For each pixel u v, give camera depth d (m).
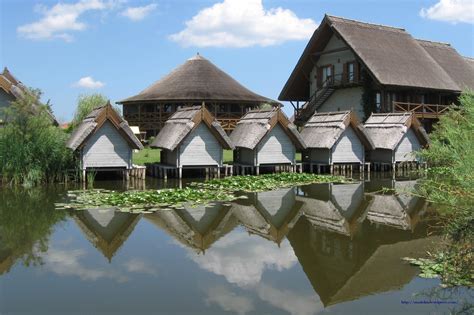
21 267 10.40
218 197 19.30
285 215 16.23
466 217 8.85
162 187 22.62
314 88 42.50
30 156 22.86
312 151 30.20
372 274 9.95
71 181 24.17
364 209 17.38
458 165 8.52
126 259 11.01
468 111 8.58
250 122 28.67
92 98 40.38
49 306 8.20
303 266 10.52
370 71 35.56
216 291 8.97
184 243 12.48
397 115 31.47
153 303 8.34
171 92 48.22
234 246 12.20
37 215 15.87
